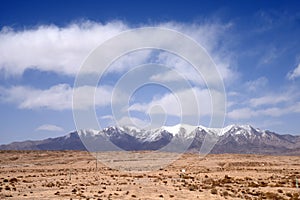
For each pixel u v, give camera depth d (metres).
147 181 54.00
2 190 43.47
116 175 64.62
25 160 112.12
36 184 50.84
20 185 49.53
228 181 54.41
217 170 78.75
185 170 77.12
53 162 105.38
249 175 66.31
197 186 47.31
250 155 128.50
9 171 78.31
